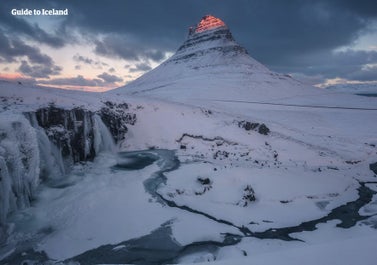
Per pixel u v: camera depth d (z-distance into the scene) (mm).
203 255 13930
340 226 17359
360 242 5555
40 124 22250
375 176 28562
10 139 17234
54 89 40750
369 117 70188
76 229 15492
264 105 83750
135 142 33625
